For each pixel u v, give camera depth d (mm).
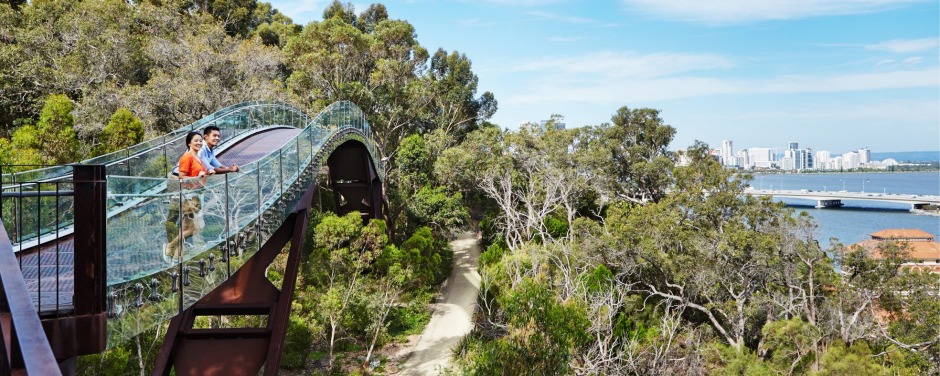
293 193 19297
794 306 34219
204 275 12227
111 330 8891
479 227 61125
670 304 35781
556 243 39812
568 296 30875
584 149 59438
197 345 16312
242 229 14234
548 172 53469
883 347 32281
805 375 28453
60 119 32188
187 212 11539
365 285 35344
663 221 37969
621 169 62375
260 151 23391
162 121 40781
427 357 34594
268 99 44219
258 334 16688
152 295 10102
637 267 38500
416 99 64562
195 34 56156
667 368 30297
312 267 34531
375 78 61312
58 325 7762
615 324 32219
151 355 24875
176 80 41156
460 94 71812
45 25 48875
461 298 44562
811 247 34812
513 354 20531
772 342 31672
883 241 34812
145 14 56594
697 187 41531
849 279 34656
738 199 39812
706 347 33531
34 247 11680
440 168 55688
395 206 55094
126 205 9477
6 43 46344
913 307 31891
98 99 38500
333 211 47906
